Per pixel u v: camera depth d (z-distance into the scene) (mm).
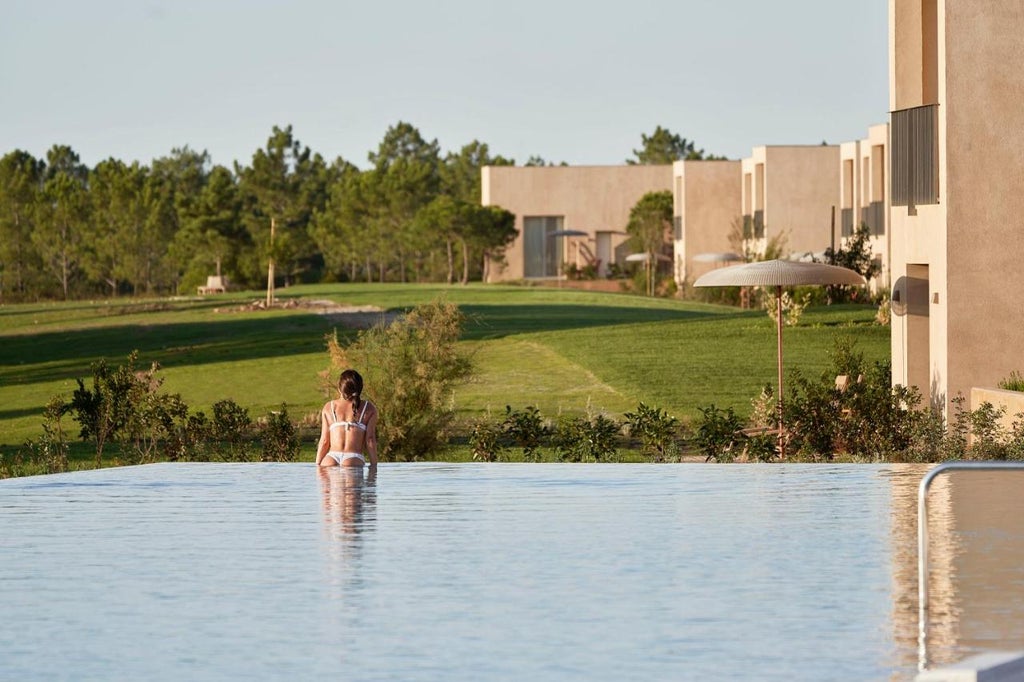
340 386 27609
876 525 18797
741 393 59781
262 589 14125
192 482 26047
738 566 15383
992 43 34062
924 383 39125
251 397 66750
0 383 77750
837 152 120688
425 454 38219
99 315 120500
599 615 12695
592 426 36312
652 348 75188
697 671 10609
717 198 135875
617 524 19188
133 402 37844
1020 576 14461
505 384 66312
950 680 9914
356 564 15742
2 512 21203
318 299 125688
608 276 164875
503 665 10867
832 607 12953
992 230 34281
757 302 112812
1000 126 34188
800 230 121188
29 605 13359
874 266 96000
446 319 38750
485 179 171250
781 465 28938
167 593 13945
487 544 17250
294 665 10930
